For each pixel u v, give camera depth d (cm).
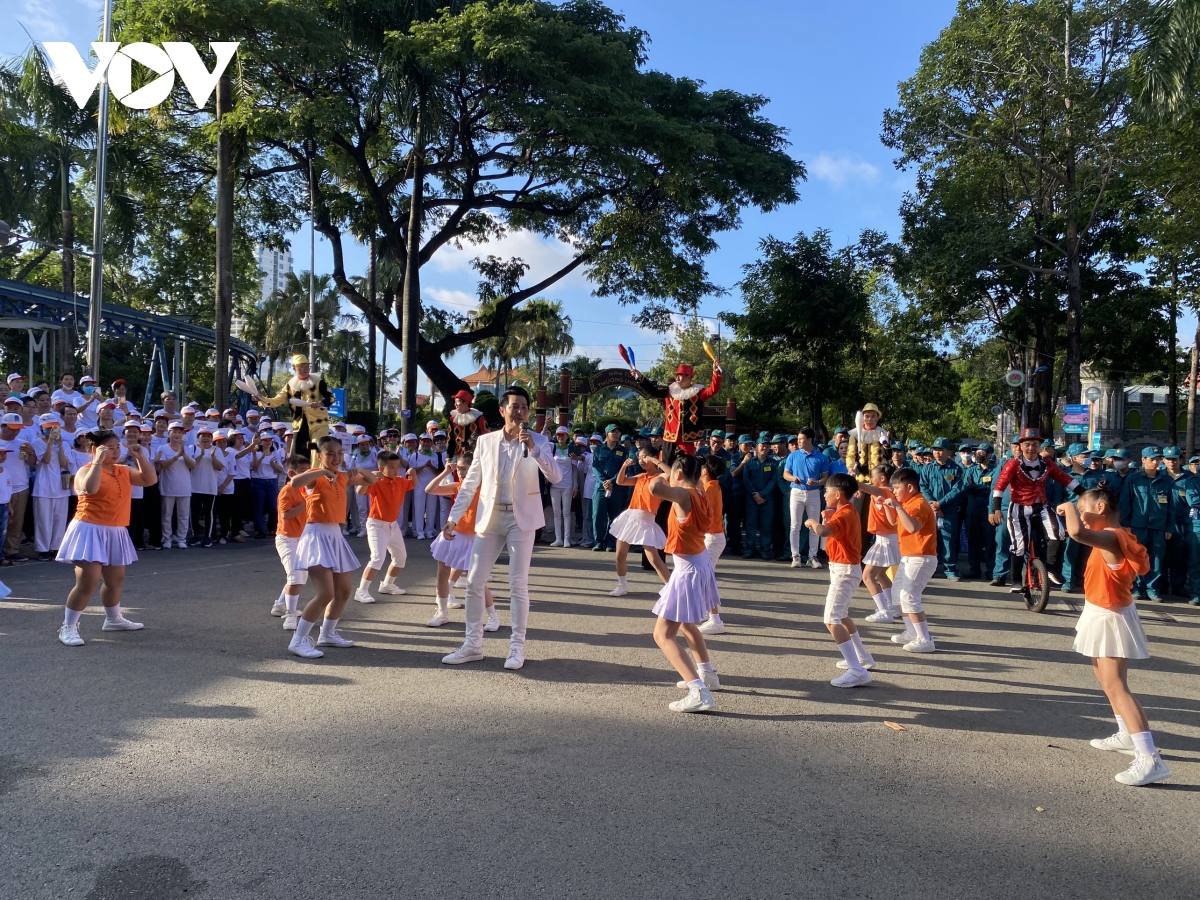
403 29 2170
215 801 417
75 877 344
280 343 4778
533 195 2689
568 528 1587
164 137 2508
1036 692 673
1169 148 2192
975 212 2681
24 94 2550
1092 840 409
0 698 567
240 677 632
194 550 1352
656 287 2727
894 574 953
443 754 488
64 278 2725
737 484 1572
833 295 2686
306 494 727
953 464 1371
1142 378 3550
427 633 806
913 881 362
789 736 544
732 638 832
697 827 405
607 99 2189
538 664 702
